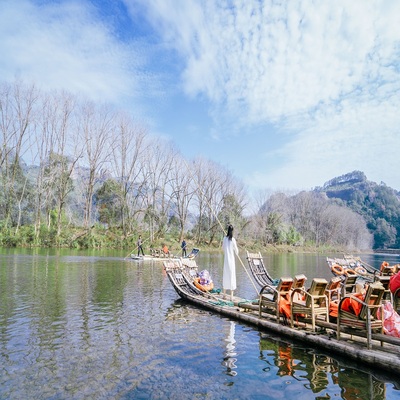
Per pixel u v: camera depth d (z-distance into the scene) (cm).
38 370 575
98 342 723
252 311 957
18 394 491
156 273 1931
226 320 925
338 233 8694
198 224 5697
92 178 4538
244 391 511
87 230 4247
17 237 3722
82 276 1714
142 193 5209
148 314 981
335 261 1798
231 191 6191
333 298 912
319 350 684
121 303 1120
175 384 531
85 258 2744
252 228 6531
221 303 1055
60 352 662
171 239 5175
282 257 4347
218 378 555
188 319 932
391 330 624
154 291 1358
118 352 668
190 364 613
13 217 4394
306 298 738
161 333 797
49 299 1149
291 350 687
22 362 609
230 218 5850
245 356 653
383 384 535
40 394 492
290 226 7069
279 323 811
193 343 729
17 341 721
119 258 2886
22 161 4825
